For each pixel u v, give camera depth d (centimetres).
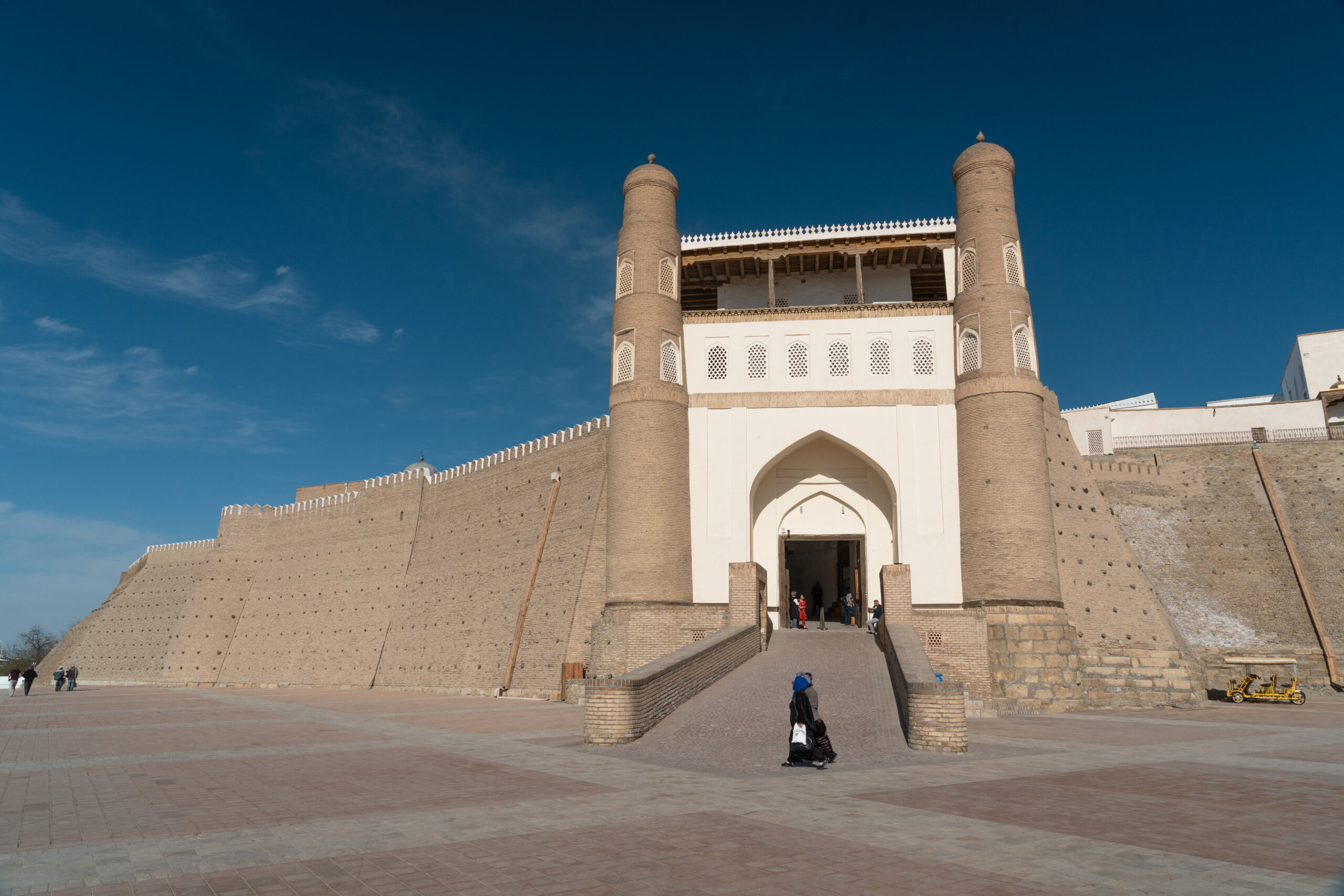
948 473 2317
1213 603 3234
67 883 491
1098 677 2288
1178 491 3578
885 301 2744
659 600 2219
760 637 1928
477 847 568
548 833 608
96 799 775
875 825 634
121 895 467
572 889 471
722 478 2388
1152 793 776
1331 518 3331
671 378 2383
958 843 575
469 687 3225
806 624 2583
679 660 1357
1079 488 2988
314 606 4297
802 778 862
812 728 956
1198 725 1591
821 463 2503
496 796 765
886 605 2016
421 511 4019
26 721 1806
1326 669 2966
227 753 1141
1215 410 3856
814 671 1598
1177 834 606
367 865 525
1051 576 2134
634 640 2177
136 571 5672
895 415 2377
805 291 2792
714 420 2428
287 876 502
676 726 1231
